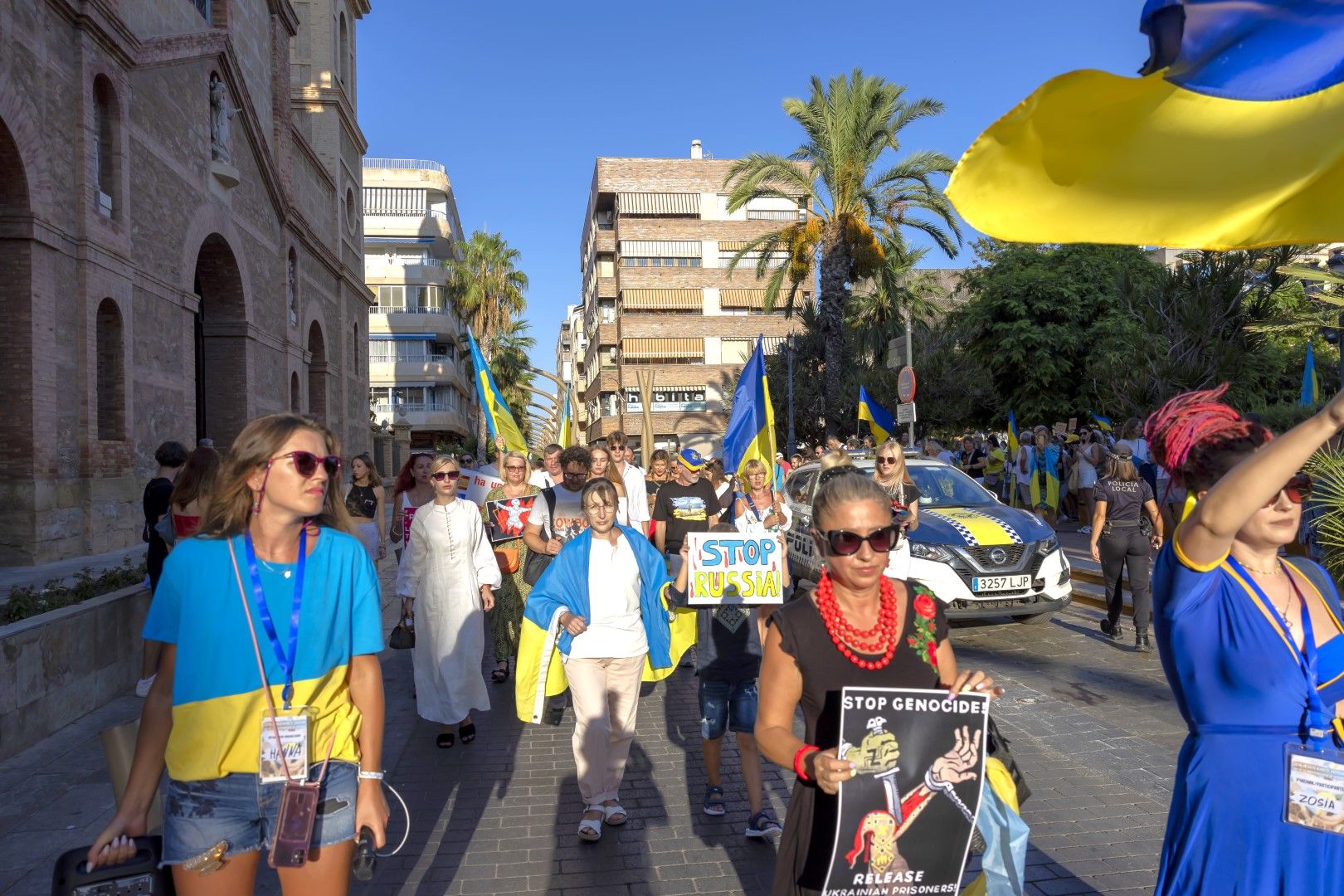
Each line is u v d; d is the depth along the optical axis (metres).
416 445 64.31
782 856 2.51
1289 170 2.09
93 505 13.68
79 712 6.66
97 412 14.15
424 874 4.24
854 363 36.62
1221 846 2.26
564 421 13.25
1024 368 30.59
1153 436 2.57
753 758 4.65
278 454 2.51
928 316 43.22
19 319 12.39
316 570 2.59
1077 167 2.09
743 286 61.44
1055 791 5.10
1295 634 2.32
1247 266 16.61
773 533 4.88
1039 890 3.95
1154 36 1.97
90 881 2.40
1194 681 2.34
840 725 2.30
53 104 13.05
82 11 13.55
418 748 6.18
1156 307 17.50
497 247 53.25
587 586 4.94
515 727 6.67
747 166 27.67
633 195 61.34
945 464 11.23
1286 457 2.02
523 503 7.95
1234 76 2.02
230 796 2.45
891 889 2.30
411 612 6.84
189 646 2.46
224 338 21.27
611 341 63.22
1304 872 2.18
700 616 4.86
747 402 9.61
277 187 23.31
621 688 4.90
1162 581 2.42
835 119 26.27
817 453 22.86
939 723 2.33
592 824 4.59
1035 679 7.59
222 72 19.48
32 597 6.95
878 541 2.40
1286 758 2.22
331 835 2.51
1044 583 9.02
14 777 5.46
